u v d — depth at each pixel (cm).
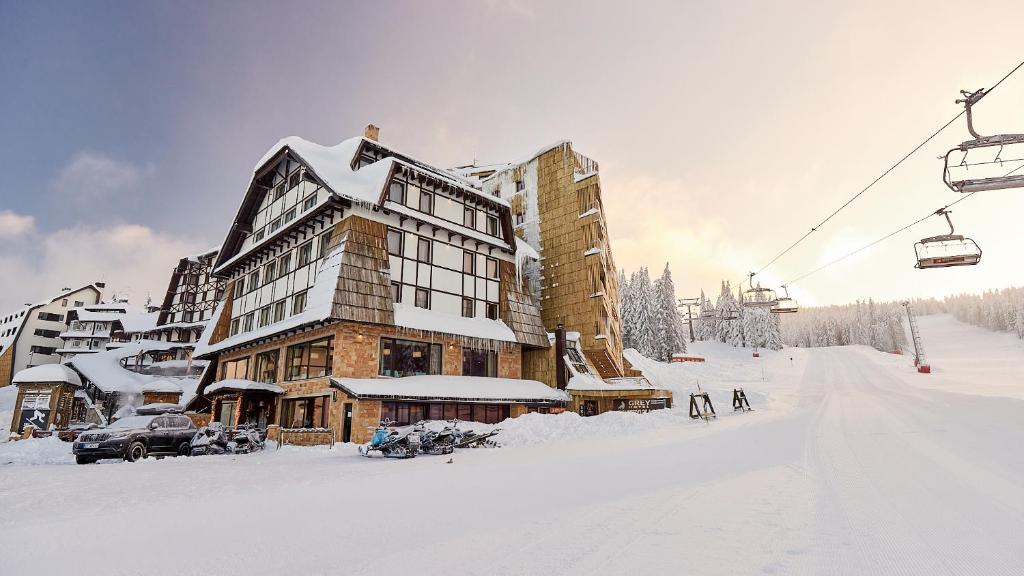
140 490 1023
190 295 5781
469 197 3278
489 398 2727
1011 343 12281
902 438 1411
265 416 2944
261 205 3600
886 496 769
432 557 557
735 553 535
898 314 13488
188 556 577
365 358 2505
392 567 528
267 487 1034
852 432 1612
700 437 1700
